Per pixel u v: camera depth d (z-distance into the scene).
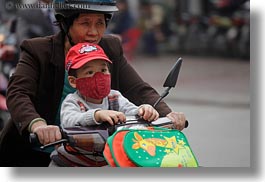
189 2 33.16
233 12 31.14
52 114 6.46
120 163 5.37
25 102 6.14
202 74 25.94
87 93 6.00
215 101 20.00
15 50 13.44
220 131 15.21
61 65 6.42
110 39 6.80
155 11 31.88
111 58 6.73
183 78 24.86
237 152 12.78
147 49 31.28
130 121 5.94
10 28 12.46
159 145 5.55
